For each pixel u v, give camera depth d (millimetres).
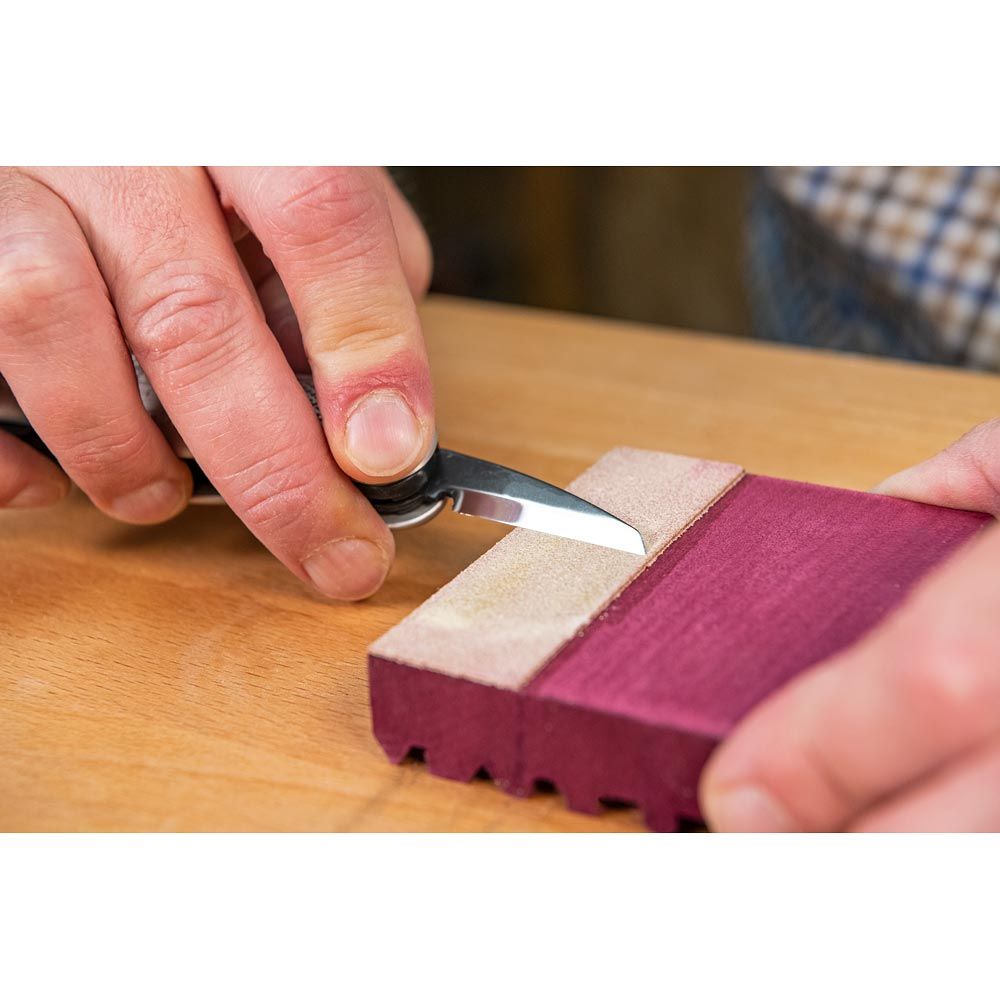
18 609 795
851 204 1312
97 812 602
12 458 833
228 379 702
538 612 621
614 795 562
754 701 543
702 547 697
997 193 1241
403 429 705
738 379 1133
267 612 781
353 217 687
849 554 678
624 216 2441
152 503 800
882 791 460
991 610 442
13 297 697
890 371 1136
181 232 712
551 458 983
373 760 631
